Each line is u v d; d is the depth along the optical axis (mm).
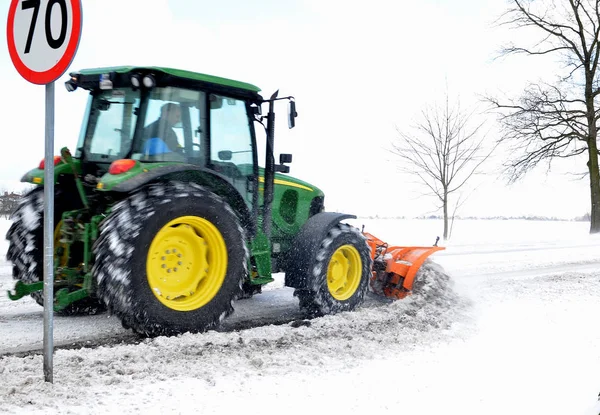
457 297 6777
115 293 4488
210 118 5426
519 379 4039
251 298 7176
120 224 4551
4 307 6223
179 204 4762
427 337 5109
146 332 4672
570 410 3477
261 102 5883
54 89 3412
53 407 3080
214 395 3375
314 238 6004
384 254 7043
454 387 3787
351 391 3578
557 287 8211
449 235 19109
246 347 4484
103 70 5230
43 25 3383
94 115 5562
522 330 5562
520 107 22734
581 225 28781
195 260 5012
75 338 4906
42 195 5711
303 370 3947
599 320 6082
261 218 5957
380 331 5250
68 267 5383
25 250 5586
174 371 3787
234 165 5664
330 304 6066
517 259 12258
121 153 5168
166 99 5109
